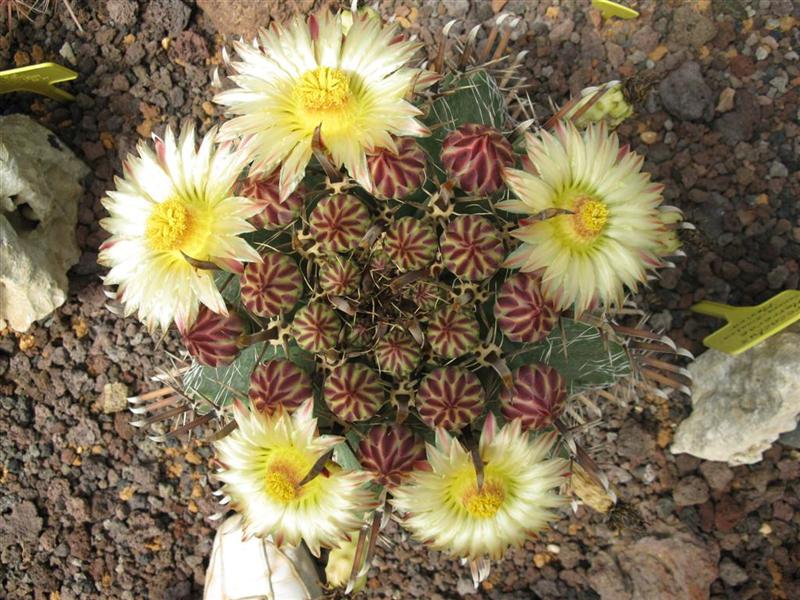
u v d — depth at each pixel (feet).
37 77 1.37
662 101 1.40
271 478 0.82
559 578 1.39
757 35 1.39
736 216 1.37
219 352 0.87
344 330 0.88
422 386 0.84
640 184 0.85
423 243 0.83
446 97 0.96
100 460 1.46
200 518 1.46
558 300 0.82
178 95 1.49
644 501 1.38
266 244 0.89
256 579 1.18
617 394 1.26
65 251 1.41
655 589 1.33
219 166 0.84
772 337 1.24
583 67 1.43
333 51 0.83
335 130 0.82
